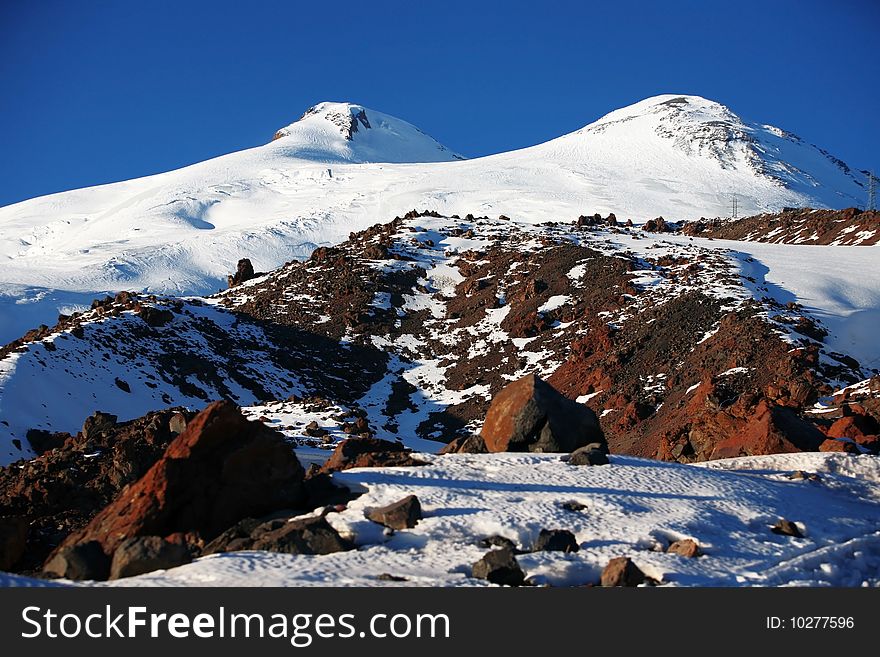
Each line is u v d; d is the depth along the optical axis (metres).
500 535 16.25
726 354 57.66
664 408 53.69
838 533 18.27
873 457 23.72
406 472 19.61
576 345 67.12
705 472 21.36
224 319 80.44
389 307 86.06
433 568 14.70
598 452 21.33
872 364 59.75
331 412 55.53
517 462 21.00
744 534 17.28
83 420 54.38
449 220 114.38
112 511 17.58
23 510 30.47
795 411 32.41
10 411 49.56
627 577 14.39
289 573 14.20
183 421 36.84
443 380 72.75
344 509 17.44
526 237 100.44
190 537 16.62
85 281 152.00
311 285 90.69
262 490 18.22
